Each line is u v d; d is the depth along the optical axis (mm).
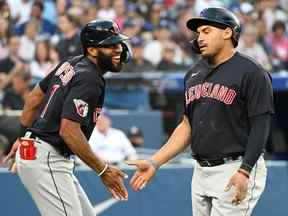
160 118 40812
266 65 46406
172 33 50219
